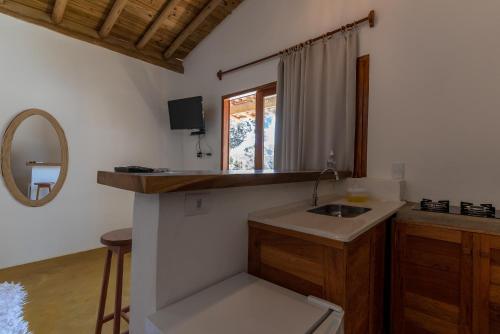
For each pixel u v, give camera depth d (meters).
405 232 1.72
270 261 1.37
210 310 1.00
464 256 1.51
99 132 3.56
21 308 2.10
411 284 1.69
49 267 2.94
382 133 2.37
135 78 3.94
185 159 4.52
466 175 1.98
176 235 1.08
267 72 3.32
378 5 2.40
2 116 2.81
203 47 4.16
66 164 3.24
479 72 1.93
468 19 1.97
